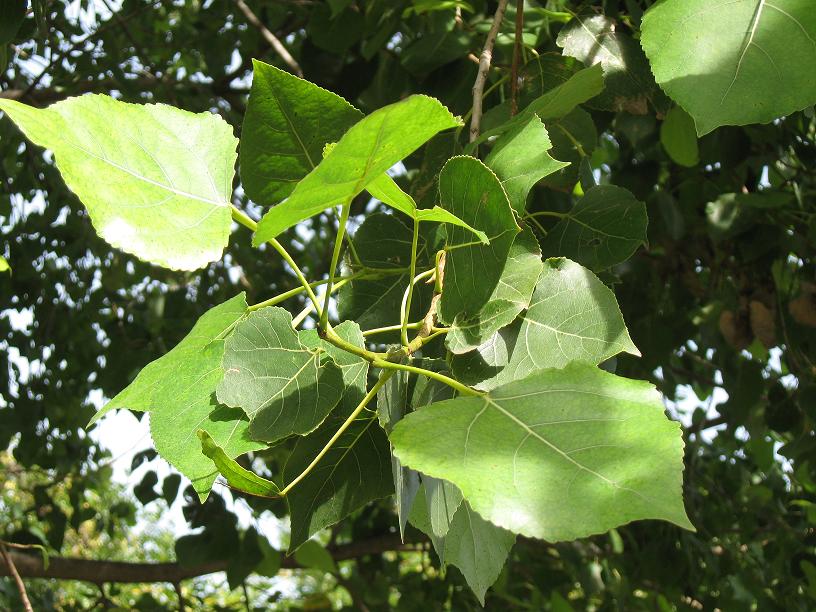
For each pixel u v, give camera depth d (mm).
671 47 384
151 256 313
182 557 1223
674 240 988
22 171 1377
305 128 367
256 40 1246
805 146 913
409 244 465
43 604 1378
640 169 963
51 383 1452
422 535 1326
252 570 1243
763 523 1423
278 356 353
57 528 1432
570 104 449
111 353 1360
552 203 652
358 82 854
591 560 1279
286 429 343
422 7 750
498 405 314
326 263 1404
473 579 355
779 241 898
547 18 700
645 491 279
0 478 2004
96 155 316
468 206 351
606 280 490
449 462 295
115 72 1203
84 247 1430
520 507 280
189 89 1312
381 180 309
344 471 383
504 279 354
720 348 1022
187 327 1395
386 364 329
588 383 317
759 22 379
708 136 863
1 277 1403
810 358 977
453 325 351
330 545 1446
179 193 330
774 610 1269
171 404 355
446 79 735
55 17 1212
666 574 1232
